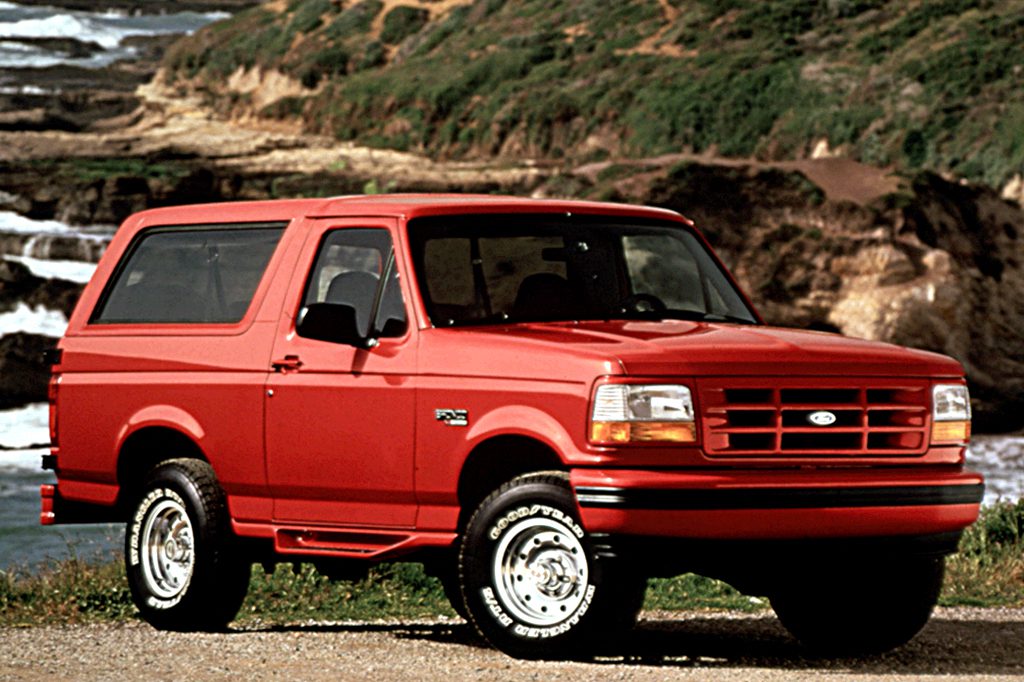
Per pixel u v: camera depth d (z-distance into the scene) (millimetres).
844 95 92438
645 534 9867
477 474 10945
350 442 11352
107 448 13000
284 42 131875
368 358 11289
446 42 124062
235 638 12180
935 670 10789
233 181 92125
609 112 99812
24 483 45750
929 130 86250
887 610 11438
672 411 10016
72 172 90625
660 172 79875
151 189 89250
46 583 15695
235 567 12477
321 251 11977
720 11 109062
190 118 126938
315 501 11750
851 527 10195
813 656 11500
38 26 170125
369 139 111500
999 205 79375
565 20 118312
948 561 16859
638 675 9852
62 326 70250
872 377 10484
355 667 10375
